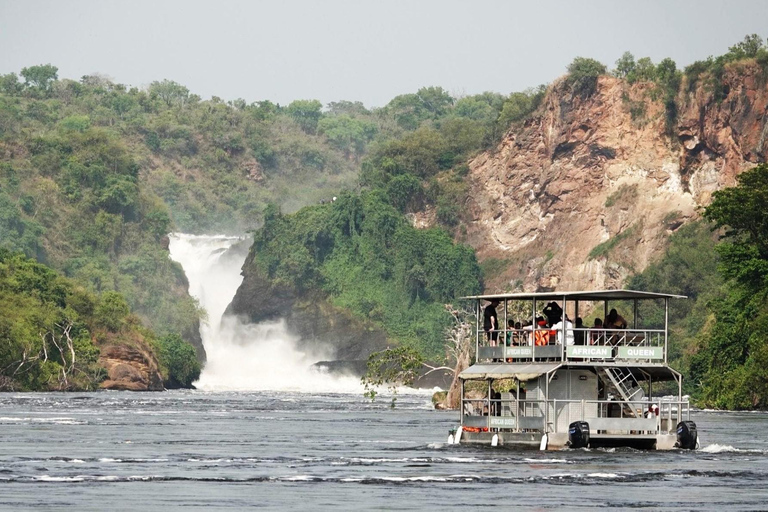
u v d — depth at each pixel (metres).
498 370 130.50
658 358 128.50
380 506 87.88
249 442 146.88
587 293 125.69
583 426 126.19
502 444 131.12
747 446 141.88
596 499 92.38
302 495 93.44
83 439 148.38
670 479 104.69
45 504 86.69
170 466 114.00
